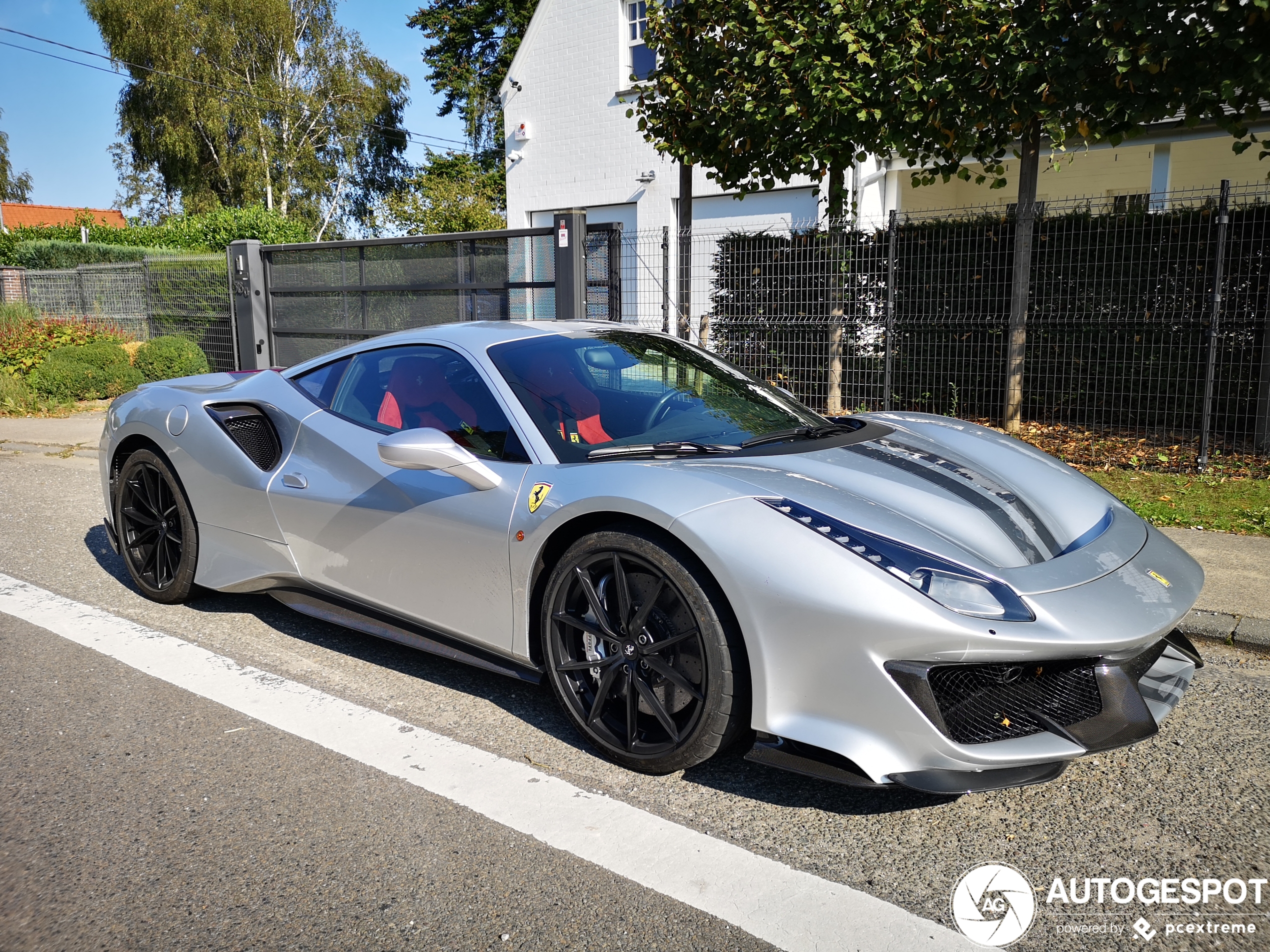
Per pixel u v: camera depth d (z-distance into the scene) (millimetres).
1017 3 6566
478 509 2811
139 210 37500
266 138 33656
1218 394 7113
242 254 12734
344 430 3338
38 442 8555
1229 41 5824
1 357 12398
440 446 2789
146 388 4148
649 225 14484
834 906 1964
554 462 2764
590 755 2658
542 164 15867
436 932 1876
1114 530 2719
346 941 1847
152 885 2033
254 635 3662
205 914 1935
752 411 3303
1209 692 3105
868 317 8219
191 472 3725
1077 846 2201
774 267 8523
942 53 6836
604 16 14555
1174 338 7188
